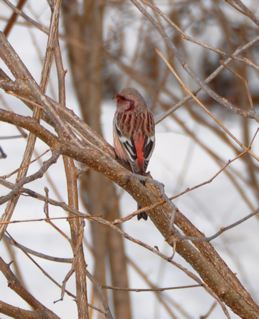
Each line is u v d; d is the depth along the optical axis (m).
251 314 7.09
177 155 19.75
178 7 14.71
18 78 7.21
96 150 7.02
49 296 15.73
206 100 19.69
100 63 13.12
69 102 19.47
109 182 12.57
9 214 6.98
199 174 19.00
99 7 13.16
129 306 12.88
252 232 17.66
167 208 7.24
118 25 14.23
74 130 7.50
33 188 17.06
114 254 12.77
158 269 16.73
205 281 7.08
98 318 10.33
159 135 19.95
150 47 15.13
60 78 7.83
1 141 19.28
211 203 18.23
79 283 7.15
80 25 13.37
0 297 15.60
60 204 6.54
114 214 12.54
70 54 13.41
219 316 15.70
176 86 17.20
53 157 6.21
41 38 19.91
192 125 19.06
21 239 17.19
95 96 13.06
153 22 7.34
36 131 6.33
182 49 13.92
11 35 21.31
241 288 7.37
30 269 16.50
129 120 9.38
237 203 18.05
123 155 9.22
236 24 14.09
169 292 16.45
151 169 19.20
